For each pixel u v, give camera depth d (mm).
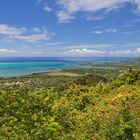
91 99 38500
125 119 23688
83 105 36844
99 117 29078
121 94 38938
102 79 66375
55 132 24688
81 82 63500
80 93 43844
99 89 45656
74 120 29453
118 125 23141
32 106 30094
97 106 35281
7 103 29734
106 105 35094
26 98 31828
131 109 29594
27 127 25344
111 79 50469
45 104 31406
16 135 23719
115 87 44469
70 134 25734
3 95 31141
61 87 60406
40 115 28266
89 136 24688
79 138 24141
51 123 26438
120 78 46969
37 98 32188
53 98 42219
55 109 31500
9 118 26969
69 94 44094
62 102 40125
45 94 41406
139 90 38625
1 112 28328
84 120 30141
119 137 21141
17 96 31656
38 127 25172
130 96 34469
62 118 29047
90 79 65875
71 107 36156
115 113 29156
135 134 21500
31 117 27234
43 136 23594
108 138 22031
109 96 40562
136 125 23234
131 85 42719
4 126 25375
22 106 29359
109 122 25438
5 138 23375
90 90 46375
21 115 27766
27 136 23781
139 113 27438
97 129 25750
